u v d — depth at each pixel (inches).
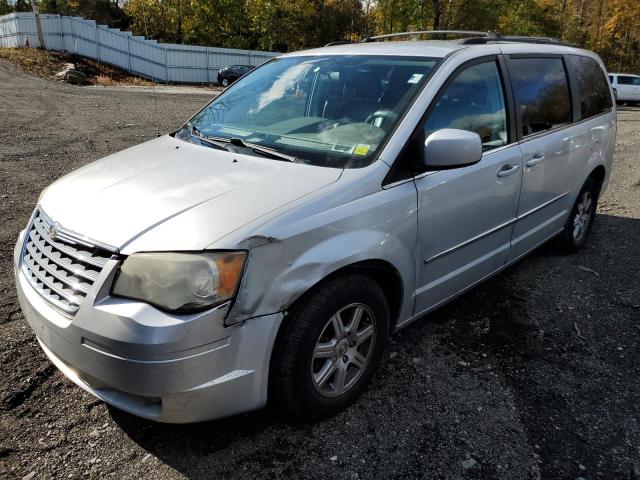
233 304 83.7
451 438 100.9
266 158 110.1
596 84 192.2
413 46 133.9
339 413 106.3
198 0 1370.6
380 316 107.6
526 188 145.9
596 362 127.3
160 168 109.3
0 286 150.0
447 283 126.5
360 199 99.3
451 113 120.1
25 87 665.0
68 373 93.7
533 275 175.9
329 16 1440.7
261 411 106.0
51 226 96.6
